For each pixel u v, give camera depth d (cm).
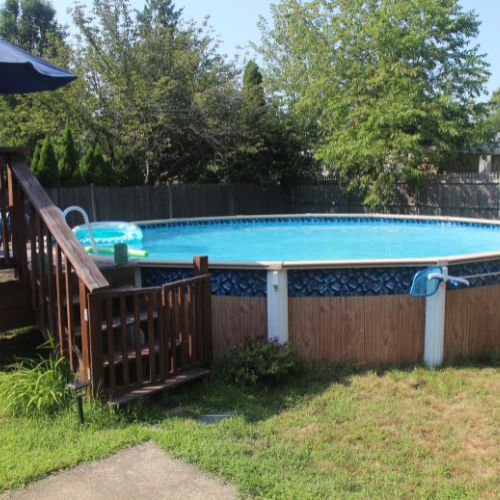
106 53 1775
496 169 2067
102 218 1542
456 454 340
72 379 412
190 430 368
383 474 312
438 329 512
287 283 502
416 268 508
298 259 845
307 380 475
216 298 517
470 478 311
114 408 389
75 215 1475
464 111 1531
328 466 321
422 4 1509
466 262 523
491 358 529
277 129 1958
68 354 437
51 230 428
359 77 1602
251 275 505
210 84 1839
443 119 1488
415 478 308
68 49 1734
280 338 499
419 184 1620
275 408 414
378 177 1620
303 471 313
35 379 407
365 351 511
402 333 514
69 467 314
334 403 421
